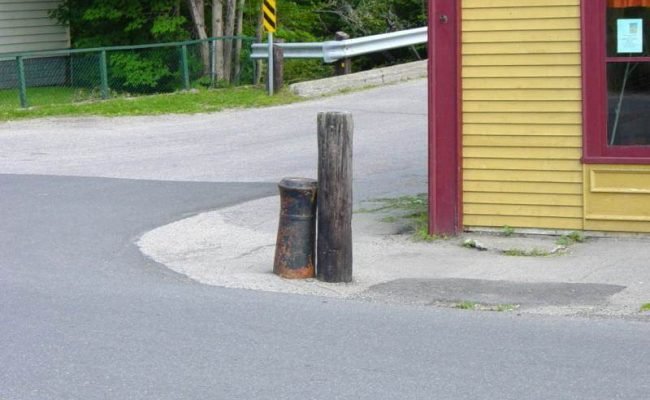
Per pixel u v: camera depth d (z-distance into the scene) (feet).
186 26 124.06
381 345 33.88
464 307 39.24
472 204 50.75
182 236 52.24
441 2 49.70
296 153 77.87
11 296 40.06
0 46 121.80
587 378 30.55
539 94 49.16
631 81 48.34
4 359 32.19
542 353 33.06
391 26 137.18
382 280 43.45
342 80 107.55
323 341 34.32
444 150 50.55
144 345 33.68
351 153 42.83
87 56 115.55
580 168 49.08
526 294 40.86
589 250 47.55
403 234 52.06
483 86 49.80
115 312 37.78
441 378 30.53
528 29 48.93
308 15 136.36
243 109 98.99
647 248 47.37
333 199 42.57
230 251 49.14
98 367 31.42
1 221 55.01
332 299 40.32
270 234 52.70
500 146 49.96
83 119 94.58
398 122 89.35
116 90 113.29
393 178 67.51
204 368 31.35
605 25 48.32
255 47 109.50
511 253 47.39
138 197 61.67
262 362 31.99
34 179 67.41
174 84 112.68
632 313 38.06
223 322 36.52
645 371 31.19
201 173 70.23
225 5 122.01
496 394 29.12
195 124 91.76
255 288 42.01
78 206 58.95
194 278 43.78
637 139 48.52
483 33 49.49
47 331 35.27
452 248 48.98
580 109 48.75
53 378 30.40
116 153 78.48
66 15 124.16
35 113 96.68
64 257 47.39
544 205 49.78
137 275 44.14
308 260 43.62
